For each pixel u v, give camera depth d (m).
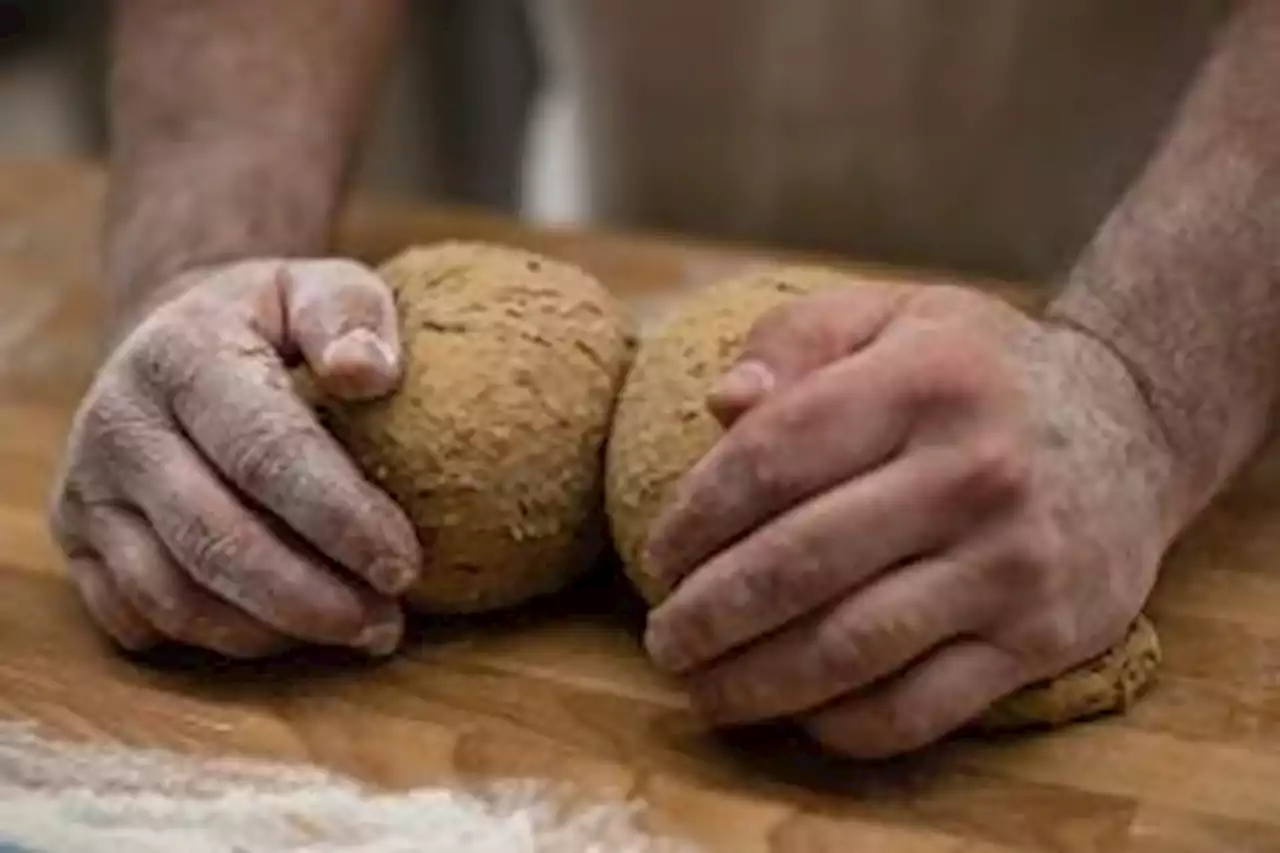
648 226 1.36
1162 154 1.02
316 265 0.99
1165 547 0.98
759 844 0.92
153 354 0.97
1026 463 0.91
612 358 0.99
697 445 0.95
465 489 0.97
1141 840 0.92
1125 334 0.98
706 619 0.91
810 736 0.94
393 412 0.97
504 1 1.69
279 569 0.95
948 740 0.95
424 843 0.92
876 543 0.90
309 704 0.97
